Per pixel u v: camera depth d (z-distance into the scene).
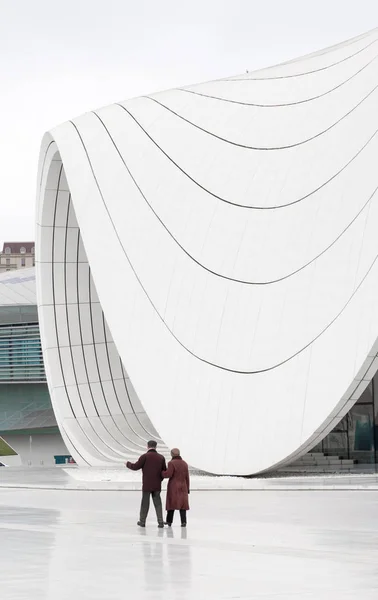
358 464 37.03
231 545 13.20
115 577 10.31
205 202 34.94
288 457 29.61
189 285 33.78
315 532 14.82
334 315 29.62
